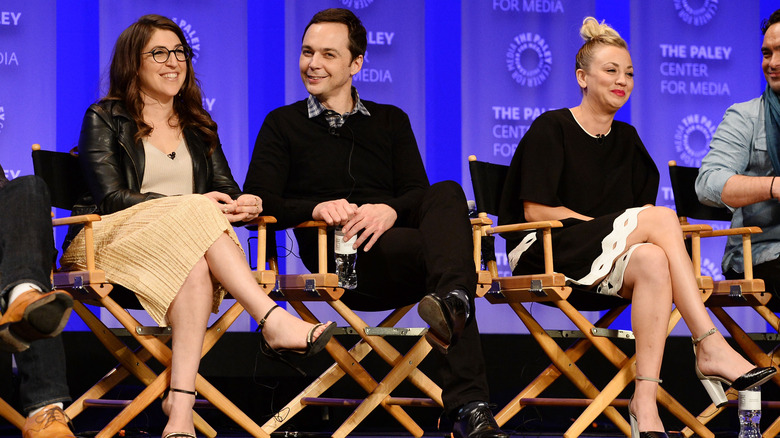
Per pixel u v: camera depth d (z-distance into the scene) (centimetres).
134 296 655
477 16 1061
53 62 975
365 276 667
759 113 798
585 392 700
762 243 775
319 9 1038
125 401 680
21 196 498
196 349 578
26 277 477
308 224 652
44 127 967
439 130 1062
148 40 689
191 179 704
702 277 687
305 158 727
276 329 564
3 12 963
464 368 580
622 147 776
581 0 1082
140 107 690
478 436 562
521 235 743
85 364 879
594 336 668
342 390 895
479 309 1021
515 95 1067
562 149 754
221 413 834
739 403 605
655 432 602
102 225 622
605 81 750
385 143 744
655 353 616
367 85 1039
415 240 642
